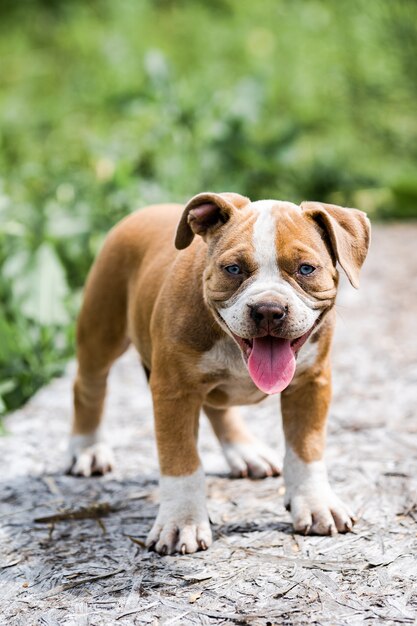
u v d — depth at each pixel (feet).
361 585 13.14
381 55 46.29
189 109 35.81
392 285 30.19
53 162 36.50
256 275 13.00
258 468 17.38
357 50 47.06
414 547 14.21
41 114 43.96
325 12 51.06
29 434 20.16
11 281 25.40
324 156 43.16
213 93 38.19
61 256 29.32
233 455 17.56
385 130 46.09
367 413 20.29
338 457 17.95
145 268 16.03
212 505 16.15
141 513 16.14
